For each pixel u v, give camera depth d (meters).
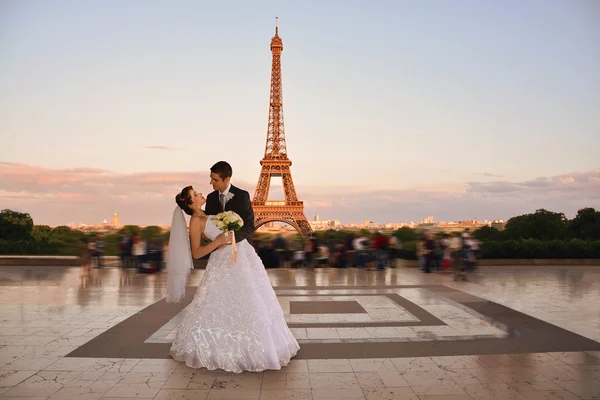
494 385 5.90
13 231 55.50
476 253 21.05
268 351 6.45
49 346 7.75
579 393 5.62
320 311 10.87
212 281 6.64
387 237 20.08
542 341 8.12
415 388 5.79
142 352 7.38
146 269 18.58
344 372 6.41
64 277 17.47
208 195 7.09
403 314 10.50
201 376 6.20
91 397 5.46
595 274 18.47
